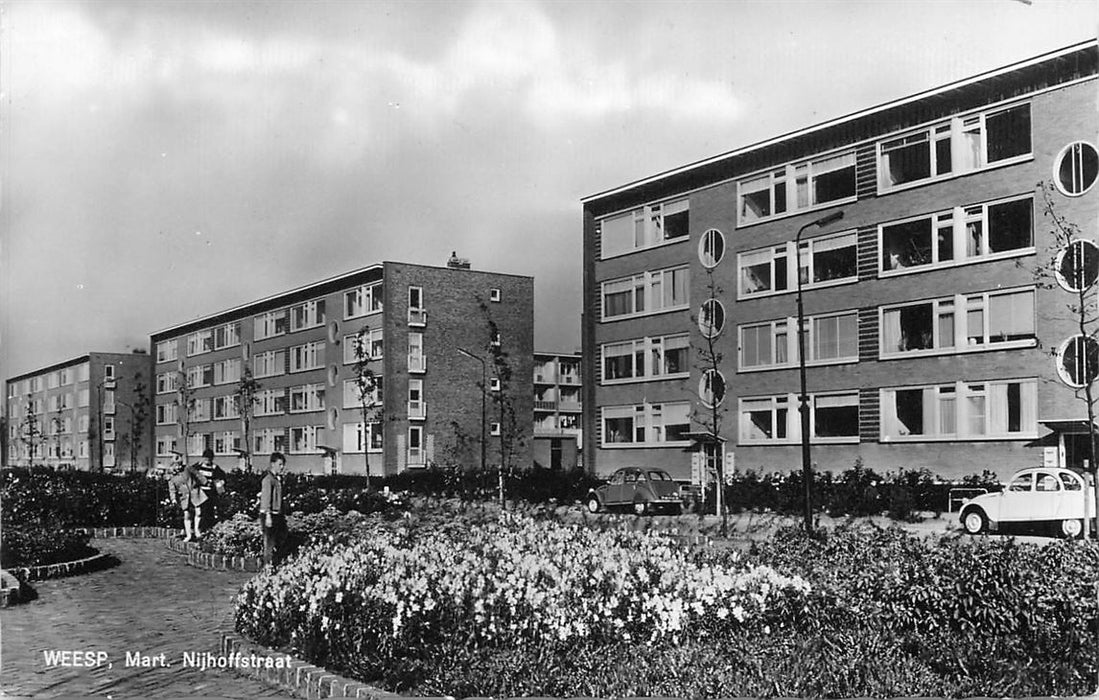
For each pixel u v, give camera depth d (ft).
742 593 28.17
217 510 71.82
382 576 28.32
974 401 93.81
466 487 134.62
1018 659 25.02
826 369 108.68
